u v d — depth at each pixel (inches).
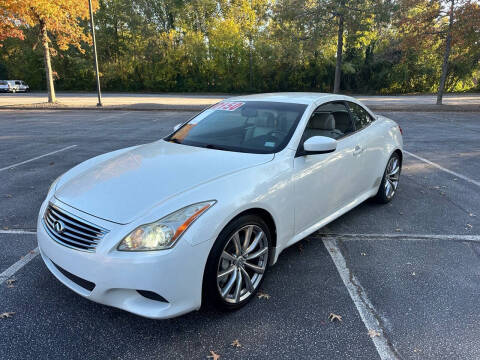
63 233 93.7
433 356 86.8
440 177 240.5
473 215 175.0
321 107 143.3
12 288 114.7
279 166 114.4
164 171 107.9
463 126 502.6
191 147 130.3
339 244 144.9
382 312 103.3
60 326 97.7
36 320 99.9
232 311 103.3
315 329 96.4
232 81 1756.9
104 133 448.1
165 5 1943.9
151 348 89.7
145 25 1800.0
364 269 126.4
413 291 113.4
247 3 1729.8
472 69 1569.9
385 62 1604.3
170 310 87.7
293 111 136.7
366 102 999.0
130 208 91.2
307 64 1635.1
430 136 414.0
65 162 289.6
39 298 109.8
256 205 101.6
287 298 109.7
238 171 106.3
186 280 87.9
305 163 122.5
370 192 171.6
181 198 92.1
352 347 90.0
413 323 98.7
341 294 111.9
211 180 100.3
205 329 96.4
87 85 1868.8
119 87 1856.5
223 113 150.6
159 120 603.8
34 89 1904.5
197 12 1914.4
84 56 1871.3
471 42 720.3
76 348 89.7
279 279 119.8
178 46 1780.3
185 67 1766.7
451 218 171.5
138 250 84.7
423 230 158.1
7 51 1850.4
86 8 845.8
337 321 99.5
